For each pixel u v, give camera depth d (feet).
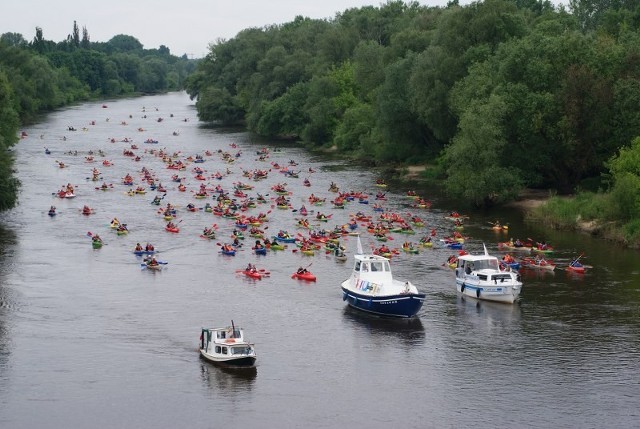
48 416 213.05
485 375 238.89
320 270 349.41
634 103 443.32
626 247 382.83
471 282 308.19
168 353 254.47
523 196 498.28
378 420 212.64
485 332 272.31
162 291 316.19
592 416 213.87
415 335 270.46
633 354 251.80
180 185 544.62
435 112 548.31
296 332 273.33
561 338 265.54
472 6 556.51
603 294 310.24
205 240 402.31
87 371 240.32
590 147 462.60
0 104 631.97
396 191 530.68
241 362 242.99
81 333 269.64
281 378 237.45
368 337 269.03
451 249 383.65
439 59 554.87
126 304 299.58
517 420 212.43
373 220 444.14
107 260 361.30
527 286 323.16
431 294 314.55
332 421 212.02
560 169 486.38
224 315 288.92
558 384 232.32
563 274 339.16
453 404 221.25
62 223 435.12
